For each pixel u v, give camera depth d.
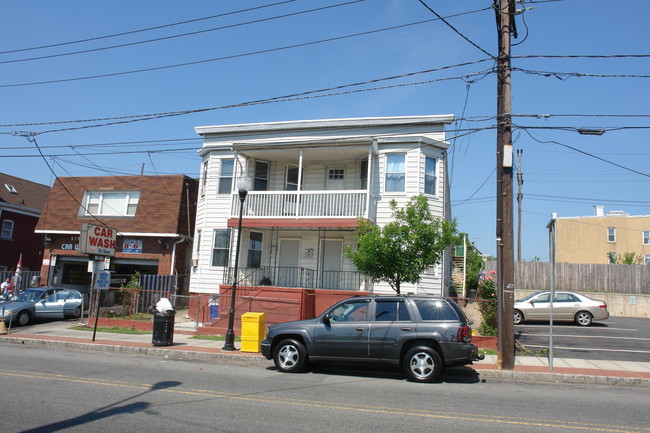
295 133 20.58
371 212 18.52
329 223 18.36
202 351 13.00
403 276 13.55
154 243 24.59
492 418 6.88
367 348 10.04
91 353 13.01
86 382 8.80
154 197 25.27
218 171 21.14
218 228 20.69
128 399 7.52
